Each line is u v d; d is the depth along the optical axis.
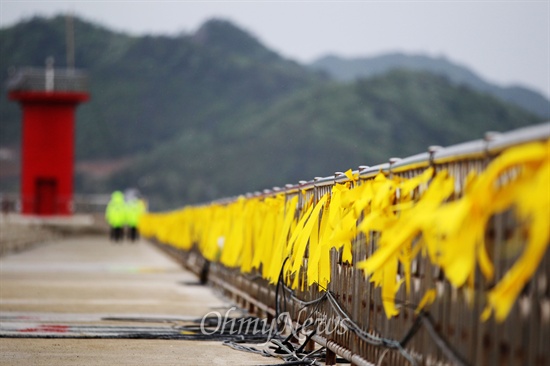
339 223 20.80
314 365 23.23
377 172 19.17
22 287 50.41
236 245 41.69
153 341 27.94
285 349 25.48
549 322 11.78
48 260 83.88
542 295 11.96
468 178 13.69
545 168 11.16
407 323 16.86
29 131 176.25
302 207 27.73
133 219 149.75
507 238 12.64
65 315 35.69
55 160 175.62
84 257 91.88
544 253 11.91
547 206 11.06
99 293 47.09
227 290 45.50
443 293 15.02
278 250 30.48
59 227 172.38
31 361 23.33
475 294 13.76
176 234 85.44
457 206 12.81
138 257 94.75
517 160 11.66
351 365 20.80
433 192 14.87
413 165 16.70
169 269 72.38
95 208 185.88
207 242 55.53
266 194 35.41
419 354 16.23
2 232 96.00
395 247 14.40
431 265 15.59
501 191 11.99
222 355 24.94
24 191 176.00
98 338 28.45
